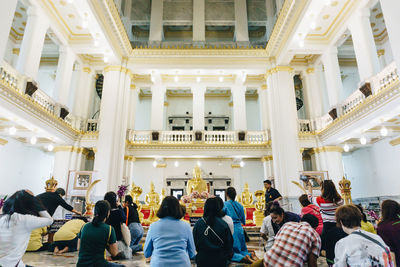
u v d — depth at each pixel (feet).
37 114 31.07
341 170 41.60
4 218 9.84
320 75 46.75
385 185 41.60
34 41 31.40
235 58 44.83
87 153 46.98
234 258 14.67
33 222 10.16
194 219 27.20
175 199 9.91
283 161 39.73
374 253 7.64
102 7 33.53
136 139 49.88
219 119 65.05
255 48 44.73
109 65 43.60
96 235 11.08
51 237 22.11
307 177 35.78
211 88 60.18
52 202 17.75
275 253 9.57
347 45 46.44
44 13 33.45
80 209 40.68
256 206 31.12
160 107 51.65
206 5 52.60
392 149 39.40
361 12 32.65
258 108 66.64
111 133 40.19
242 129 50.75
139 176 54.49
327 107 47.96
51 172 52.65
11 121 29.96
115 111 41.29
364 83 29.32
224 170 55.36
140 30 58.70
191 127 64.95
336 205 12.75
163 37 57.31
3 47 21.08
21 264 10.13
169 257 8.83
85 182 37.29
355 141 41.70
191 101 67.56
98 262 10.79
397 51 20.07
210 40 59.36
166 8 51.93
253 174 55.93
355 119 32.19
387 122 30.81
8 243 9.61
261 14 53.01
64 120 41.32
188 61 44.73
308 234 9.48
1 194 38.86
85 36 39.75
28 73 30.25
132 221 20.26
